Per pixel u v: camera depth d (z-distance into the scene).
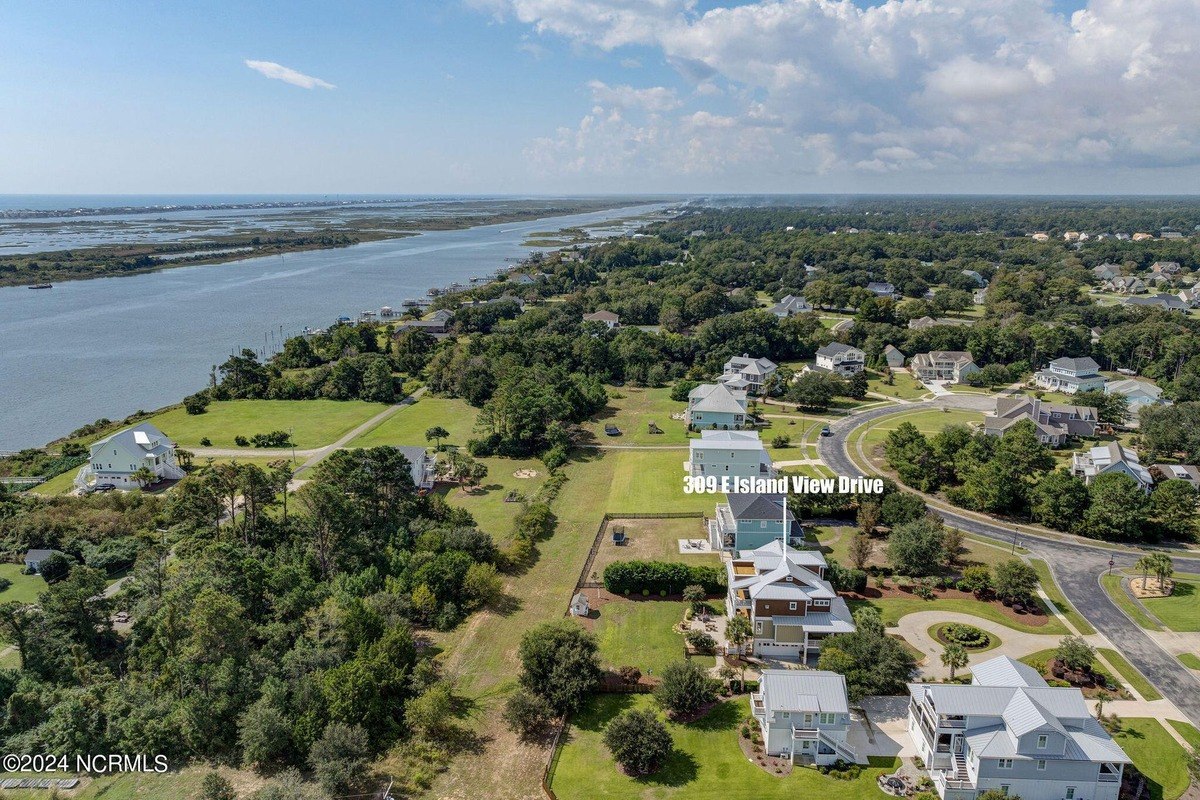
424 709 54.84
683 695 56.53
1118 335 169.25
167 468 106.88
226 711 55.22
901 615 70.44
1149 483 98.00
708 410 129.62
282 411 143.75
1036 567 80.44
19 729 55.06
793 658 64.50
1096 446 113.56
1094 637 66.75
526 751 54.16
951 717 49.94
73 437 126.00
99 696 57.03
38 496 98.00
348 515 78.81
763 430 129.88
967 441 105.69
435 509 89.56
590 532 90.31
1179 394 139.38
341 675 56.25
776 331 186.62
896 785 49.66
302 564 75.75
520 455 119.06
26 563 79.88
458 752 54.03
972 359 166.88
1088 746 47.97
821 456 115.69
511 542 86.50
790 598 63.81
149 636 64.12
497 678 62.47
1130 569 80.06
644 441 125.75
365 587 72.19
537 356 165.75
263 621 68.12
